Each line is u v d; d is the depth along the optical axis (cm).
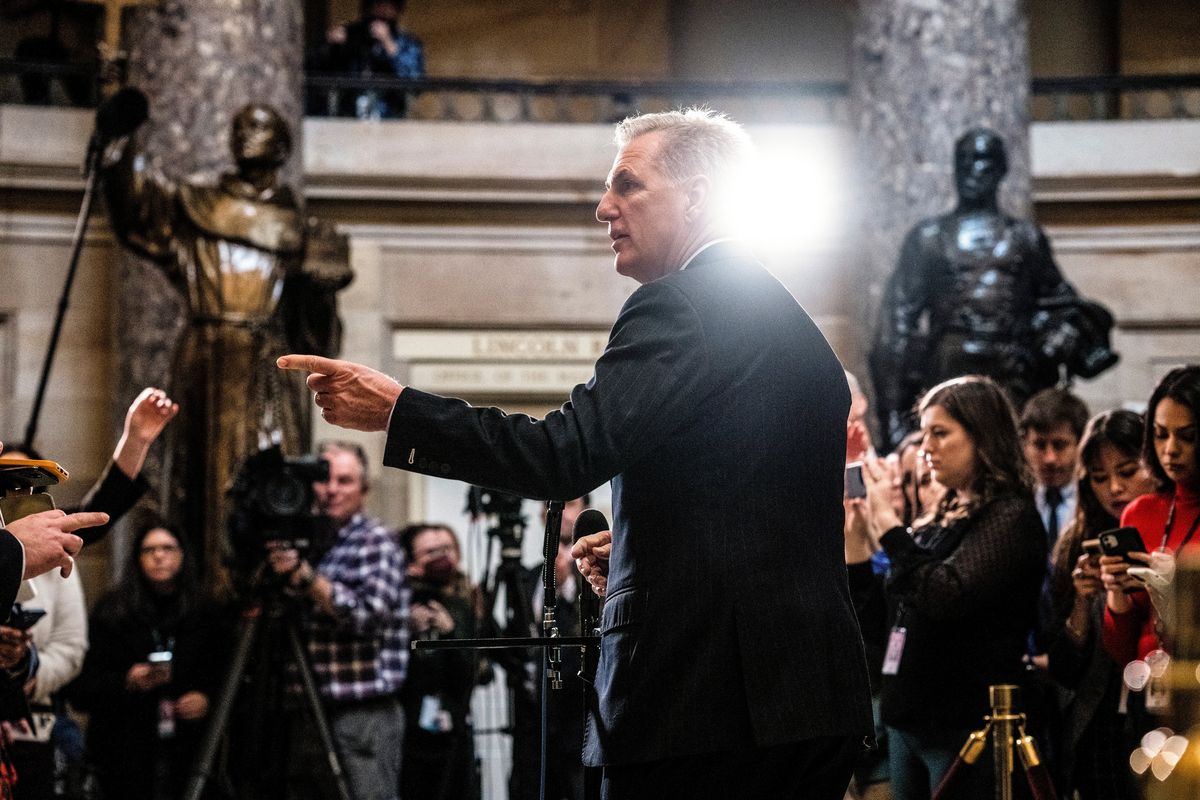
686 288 282
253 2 962
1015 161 991
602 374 275
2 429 1079
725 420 277
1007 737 408
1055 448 610
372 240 1147
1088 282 1157
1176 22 1355
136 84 945
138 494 437
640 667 274
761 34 1364
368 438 1110
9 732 535
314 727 568
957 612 439
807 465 283
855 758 287
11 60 1106
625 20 1366
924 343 850
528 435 268
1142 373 1152
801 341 288
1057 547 492
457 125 1150
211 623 634
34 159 1084
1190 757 206
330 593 599
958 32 991
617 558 283
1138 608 420
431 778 673
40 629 555
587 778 303
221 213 750
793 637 273
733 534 274
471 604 705
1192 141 1152
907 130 988
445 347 1153
